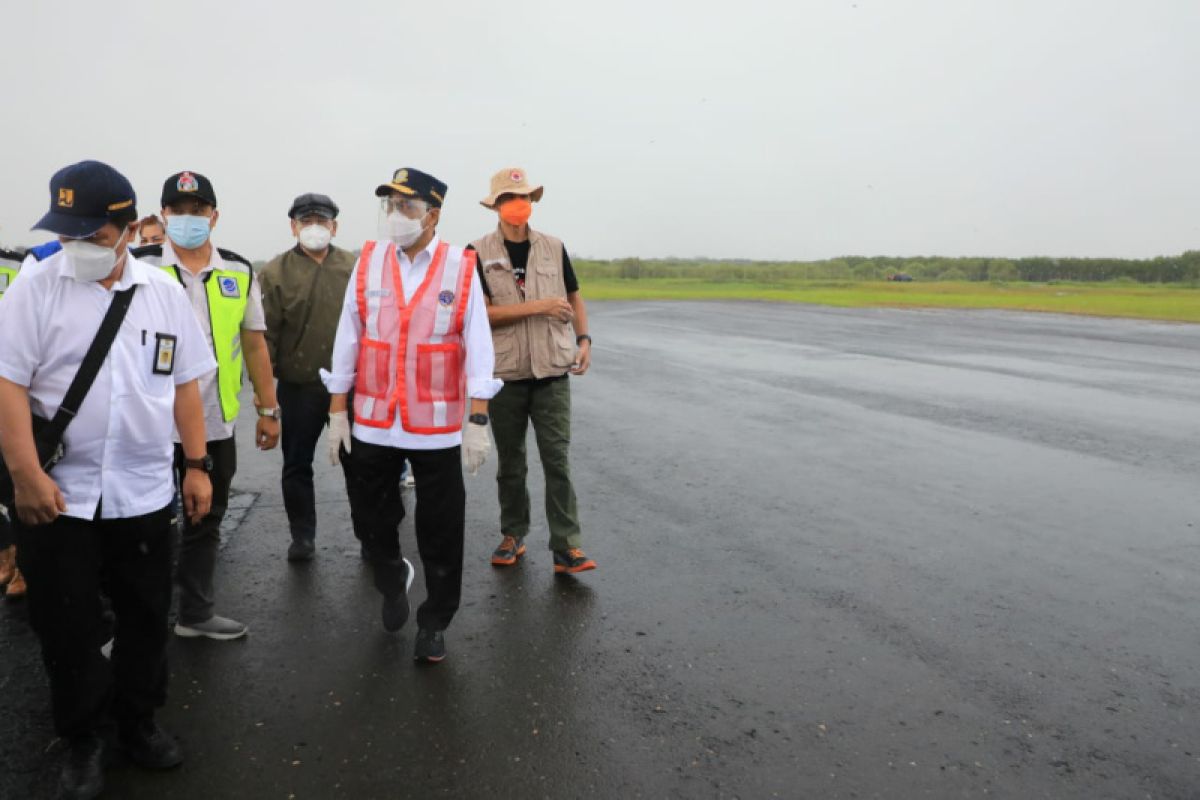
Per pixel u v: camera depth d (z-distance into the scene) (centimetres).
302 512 477
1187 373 1201
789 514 558
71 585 263
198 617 374
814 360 1356
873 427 831
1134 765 288
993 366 1277
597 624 394
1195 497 595
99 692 269
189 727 305
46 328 256
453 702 324
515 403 457
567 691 333
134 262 273
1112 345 1588
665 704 324
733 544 502
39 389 259
